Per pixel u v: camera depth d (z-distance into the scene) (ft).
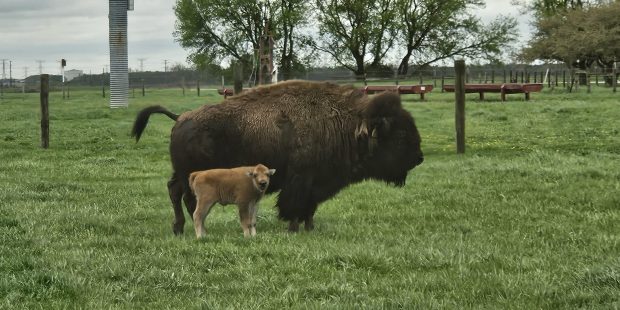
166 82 250.16
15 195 36.27
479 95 110.83
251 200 26.23
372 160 28.66
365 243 24.30
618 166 41.96
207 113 27.99
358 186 39.01
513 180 38.58
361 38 198.39
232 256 22.82
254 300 18.07
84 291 19.22
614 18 145.18
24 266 21.76
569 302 17.25
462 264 21.09
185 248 23.93
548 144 54.60
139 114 29.60
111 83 111.96
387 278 19.99
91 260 22.43
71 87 222.89
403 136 28.37
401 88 105.81
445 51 200.95
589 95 106.63
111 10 111.34
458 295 18.04
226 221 30.66
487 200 33.63
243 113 28.04
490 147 53.93
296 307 17.31
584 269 19.62
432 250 22.50
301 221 28.40
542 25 161.79
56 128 77.56
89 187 40.45
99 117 92.79
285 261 21.97
